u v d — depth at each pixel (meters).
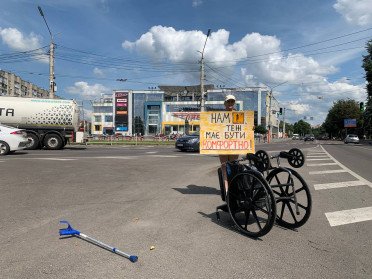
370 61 50.50
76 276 3.21
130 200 6.35
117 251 3.75
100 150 22.00
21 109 22.44
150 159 14.73
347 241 4.30
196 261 3.60
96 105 118.88
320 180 9.48
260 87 102.94
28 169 10.34
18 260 3.55
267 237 4.41
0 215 5.21
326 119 116.75
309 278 3.26
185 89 115.56
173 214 5.42
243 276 3.28
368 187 8.30
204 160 14.66
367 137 93.12
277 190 5.50
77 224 4.80
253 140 5.88
